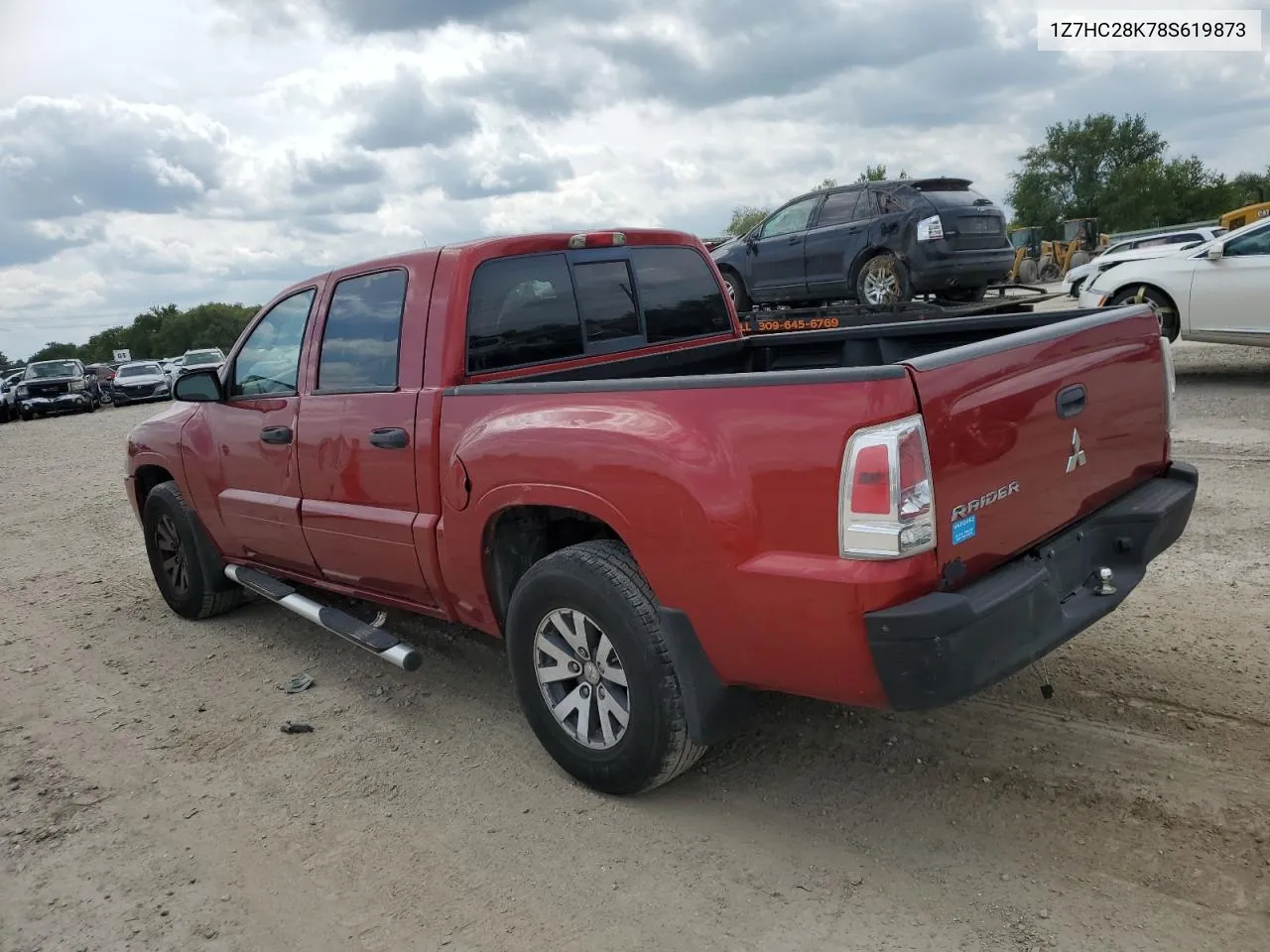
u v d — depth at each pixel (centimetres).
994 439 264
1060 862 272
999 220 1103
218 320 13512
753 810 313
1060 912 252
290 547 455
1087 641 415
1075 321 310
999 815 297
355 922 273
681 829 306
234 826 329
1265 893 252
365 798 341
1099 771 314
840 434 244
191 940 272
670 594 285
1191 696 358
